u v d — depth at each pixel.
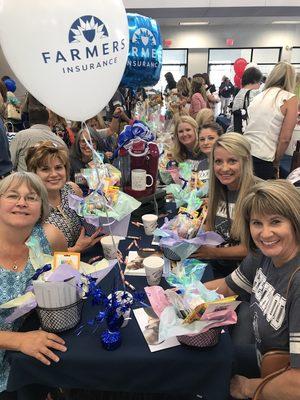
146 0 6.58
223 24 10.19
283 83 2.72
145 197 1.97
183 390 1.01
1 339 1.02
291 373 0.93
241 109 3.39
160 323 0.97
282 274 1.07
